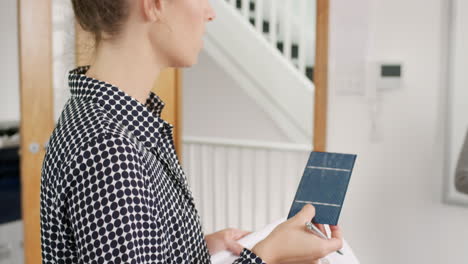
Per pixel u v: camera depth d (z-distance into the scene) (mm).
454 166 2342
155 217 594
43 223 625
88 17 650
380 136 2535
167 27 654
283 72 3646
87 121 588
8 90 3785
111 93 627
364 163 2592
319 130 2643
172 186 690
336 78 2607
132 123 630
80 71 712
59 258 614
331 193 720
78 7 667
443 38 2338
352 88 2557
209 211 3900
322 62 2600
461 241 2395
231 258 897
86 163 547
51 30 2285
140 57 658
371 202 2592
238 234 966
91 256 536
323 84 2611
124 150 562
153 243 575
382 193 2561
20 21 2193
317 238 656
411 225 2504
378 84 2484
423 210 2469
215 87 3947
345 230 2676
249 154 3664
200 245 732
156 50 670
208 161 3865
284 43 3725
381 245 2586
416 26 2402
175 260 664
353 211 2645
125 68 654
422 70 2406
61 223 587
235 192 3756
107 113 616
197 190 3924
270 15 3777
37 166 2273
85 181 543
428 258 2479
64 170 555
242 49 3795
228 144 3646
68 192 552
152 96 792
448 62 2328
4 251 3000
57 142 595
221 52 3881
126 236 538
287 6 3664
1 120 3729
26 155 2240
